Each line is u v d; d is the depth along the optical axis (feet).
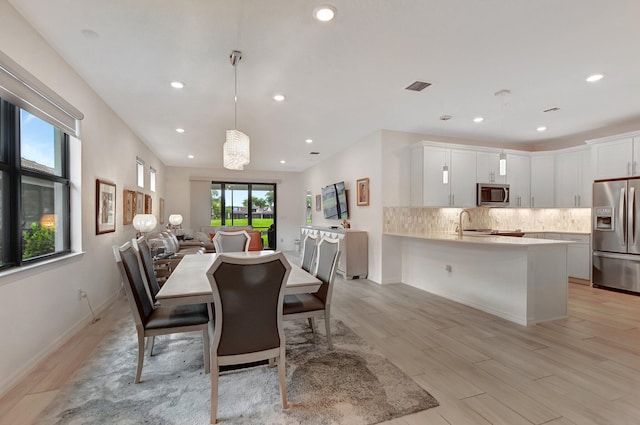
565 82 10.22
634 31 7.30
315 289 7.28
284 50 8.17
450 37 7.60
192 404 5.98
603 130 16.05
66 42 7.77
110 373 7.09
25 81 6.63
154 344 8.63
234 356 5.64
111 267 12.51
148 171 19.94
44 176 8.23
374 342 8.88
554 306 10.74
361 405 5.95
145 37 7.55
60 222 9.21
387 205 16.28
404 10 6.56
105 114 11.84
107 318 10.68
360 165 18.30
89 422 5.43
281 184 31.53
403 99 11.71
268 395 6.30
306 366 7.47
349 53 8.34
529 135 17.31
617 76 9.77
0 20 6.11
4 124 6.88
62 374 7.02
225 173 29.50
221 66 9.04
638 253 13.58
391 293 14.39
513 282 10.69
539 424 5.41
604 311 11.63
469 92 11.07
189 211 28.37
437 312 11.62
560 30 7.29
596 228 15.12
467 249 12.62
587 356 7.98
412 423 5.46
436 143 15.87
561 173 17.65
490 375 7.06
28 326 7.10
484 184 16.79
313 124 15.05
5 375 6.34
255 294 5.68
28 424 5.35
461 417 5.60
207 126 15.16
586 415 5.65
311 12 6.61
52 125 8.12
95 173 10.90
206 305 7.88
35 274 7.38
